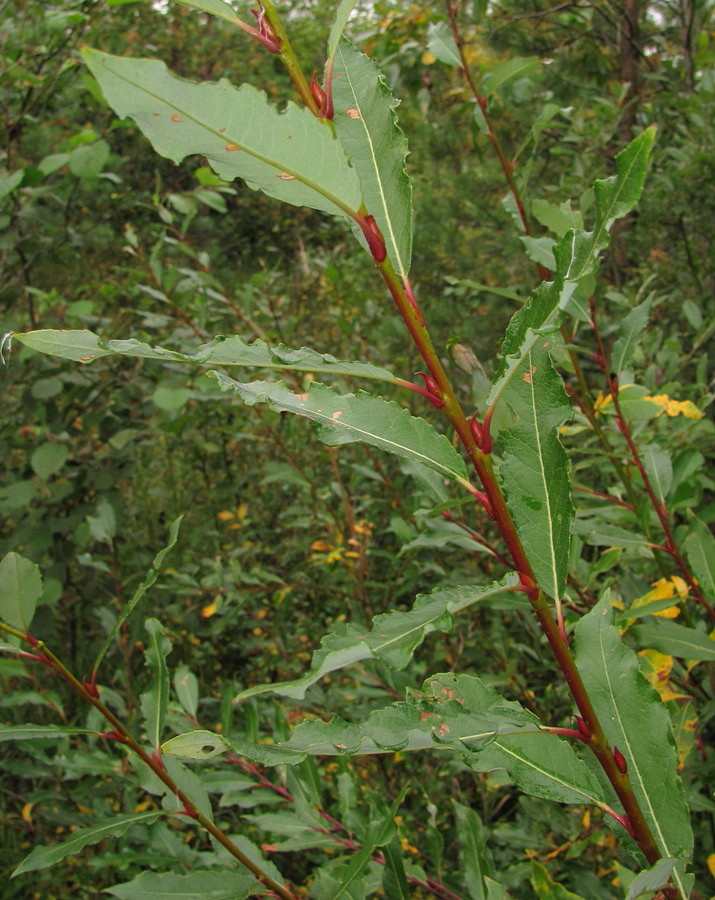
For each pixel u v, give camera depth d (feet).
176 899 4.56
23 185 10.64
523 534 3.36
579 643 3.56
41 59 12.44
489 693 3.28
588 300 6.21
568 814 7.19
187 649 12.10
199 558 14.12
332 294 14.55
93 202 14.73
